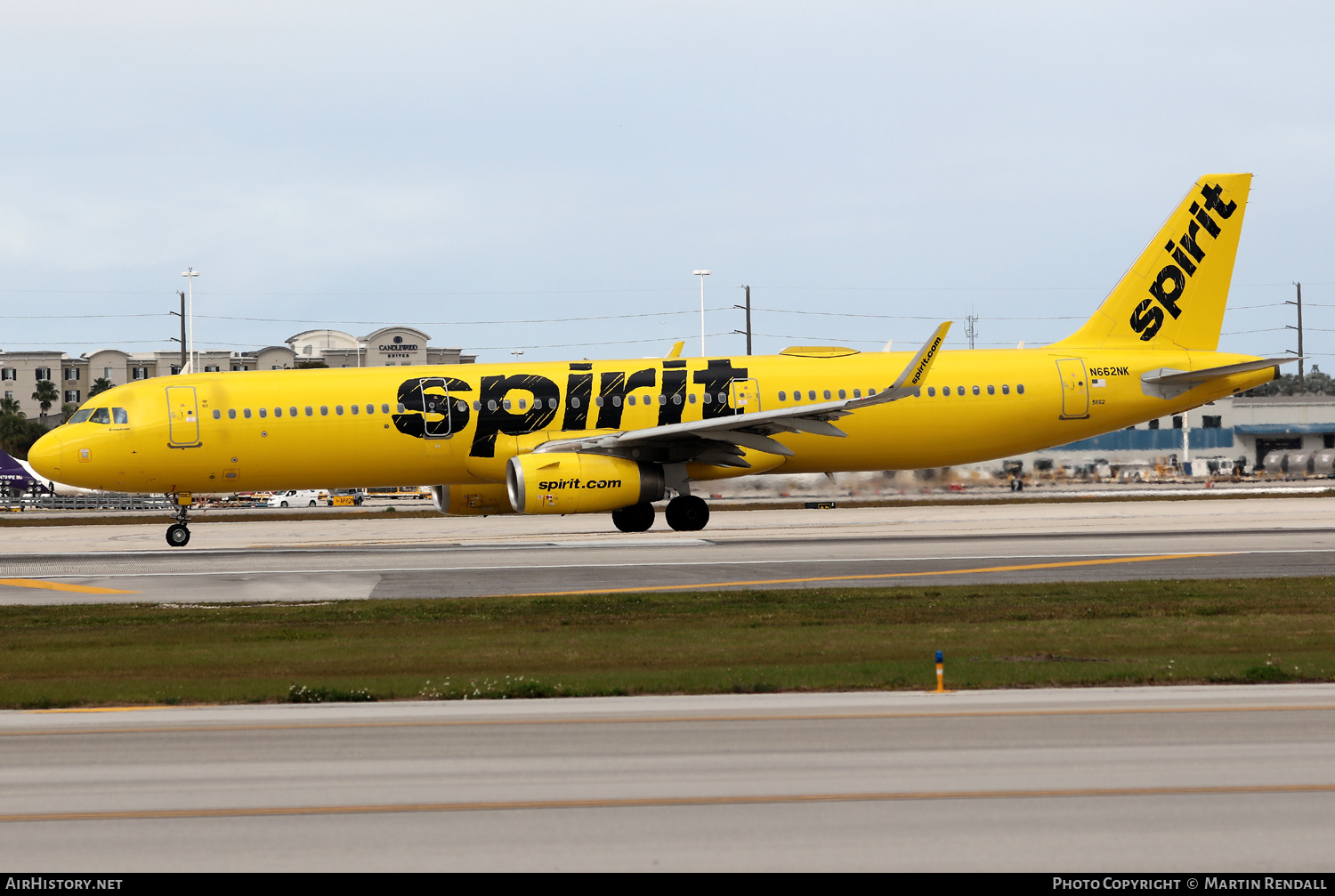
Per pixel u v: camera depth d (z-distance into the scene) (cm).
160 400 13250
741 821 3466
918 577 9975
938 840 3297
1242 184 15188
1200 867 3097
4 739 4509
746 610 8031
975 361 14788
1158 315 15162
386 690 5353
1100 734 4397
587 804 3634
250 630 7450
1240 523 15100
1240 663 5716
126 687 5538
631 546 12769
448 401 13675
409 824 3475
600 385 14062
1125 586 9006
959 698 5094
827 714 4794
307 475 13638
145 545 14562
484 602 8588
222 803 3681
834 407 12812
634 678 5588
